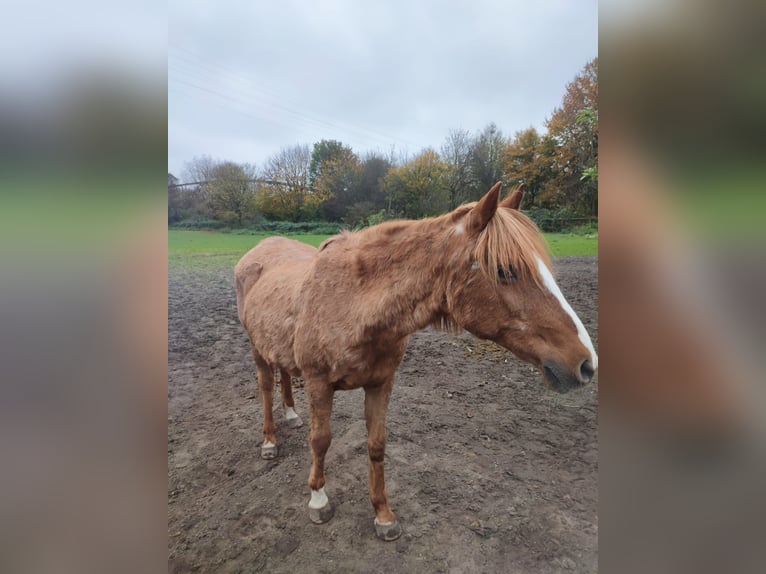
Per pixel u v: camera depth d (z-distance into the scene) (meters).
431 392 3.89
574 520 2.25
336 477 2.70
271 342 2.55
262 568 2.02
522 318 1.63
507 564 1.99
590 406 3.57
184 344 5.36
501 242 1.62
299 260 2.95
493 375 4.27
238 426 3.44
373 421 2.18
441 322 1.94
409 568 1.99
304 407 3.80
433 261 1.81
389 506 2.28
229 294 7.93
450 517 2.30
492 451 2.93
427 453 2.92
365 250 2.03
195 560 2.08
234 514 2.40
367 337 1.94
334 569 2.00
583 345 1.55
